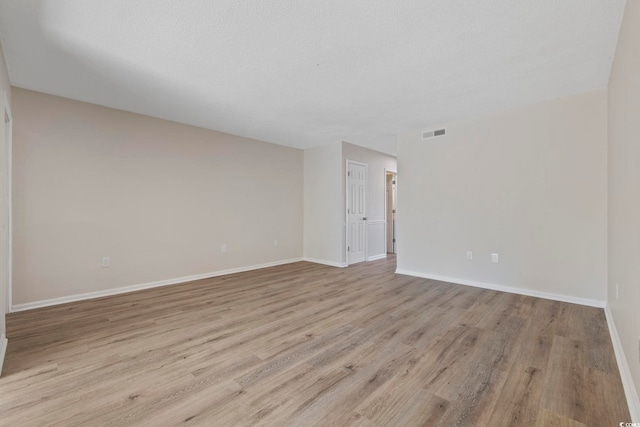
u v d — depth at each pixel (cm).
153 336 241
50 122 318
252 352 214
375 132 472
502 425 140
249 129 457
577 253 320
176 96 326
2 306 211
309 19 197
